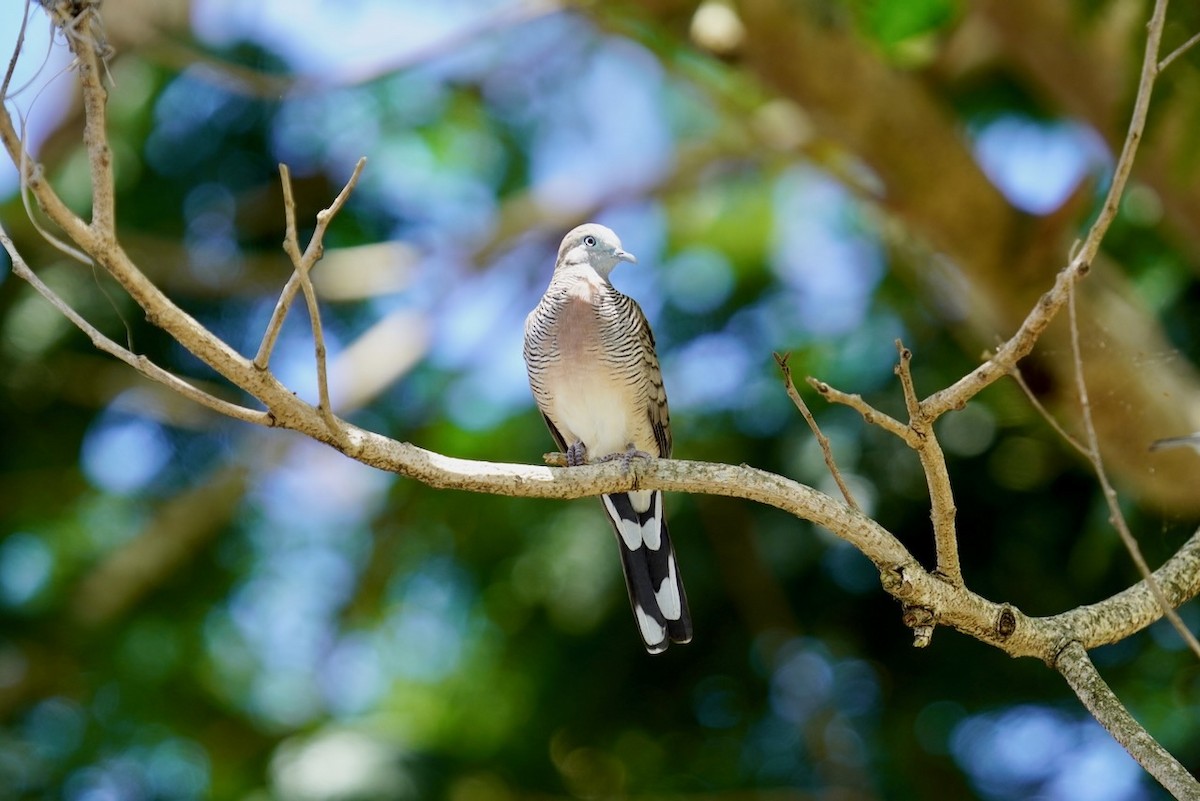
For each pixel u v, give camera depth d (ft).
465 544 48.85
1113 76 36.91
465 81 53.26
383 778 43.78
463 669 48.55
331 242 51.65
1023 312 42.22
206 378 48.88
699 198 54.85
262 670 50.83
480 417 49.88
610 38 52.31
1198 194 36.14
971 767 44.50
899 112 39.50
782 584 45.44
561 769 46.55
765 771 45.50
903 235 46.73
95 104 16.47
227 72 42.52
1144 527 41.70
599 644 45.96
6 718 48.16
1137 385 38.27
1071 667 21.11
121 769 48.11
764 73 40.34
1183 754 42.14
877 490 43.88
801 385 45.24
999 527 44.75
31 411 48.80
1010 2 36.52
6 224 46.01
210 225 49.24
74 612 47.98
